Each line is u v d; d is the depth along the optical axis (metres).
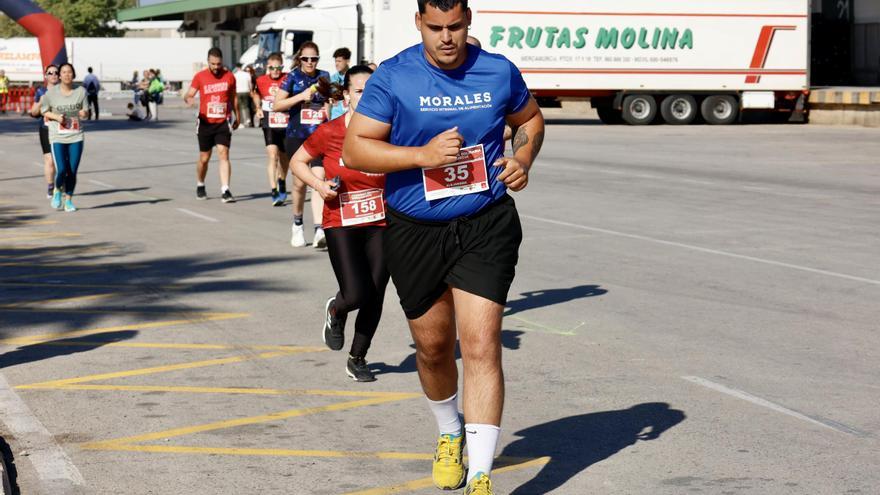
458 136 4.78
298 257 12.65
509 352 8.22
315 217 13.15
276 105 13.99
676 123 42.53
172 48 81.62
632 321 9.25
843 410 6.72
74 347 8.46
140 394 7.14
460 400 6.96
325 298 10.31
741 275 11.33
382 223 7.36
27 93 54.91
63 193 17.55
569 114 52.88
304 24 41.09
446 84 4.94
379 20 40.19
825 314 9.50
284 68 40.75
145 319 9.48
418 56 5.00
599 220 15.52
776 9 41.94
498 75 5.00
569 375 7.56
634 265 11.94
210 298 10.35
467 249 4.95
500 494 5.36
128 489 5.41
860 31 57.69
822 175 21.88
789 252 12.74
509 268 4.99
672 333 8.81
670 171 22.86
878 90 43.12
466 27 4.89
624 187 19.80
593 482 5.51
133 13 81.62
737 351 8.22
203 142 18.16
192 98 18.02
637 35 41.34
